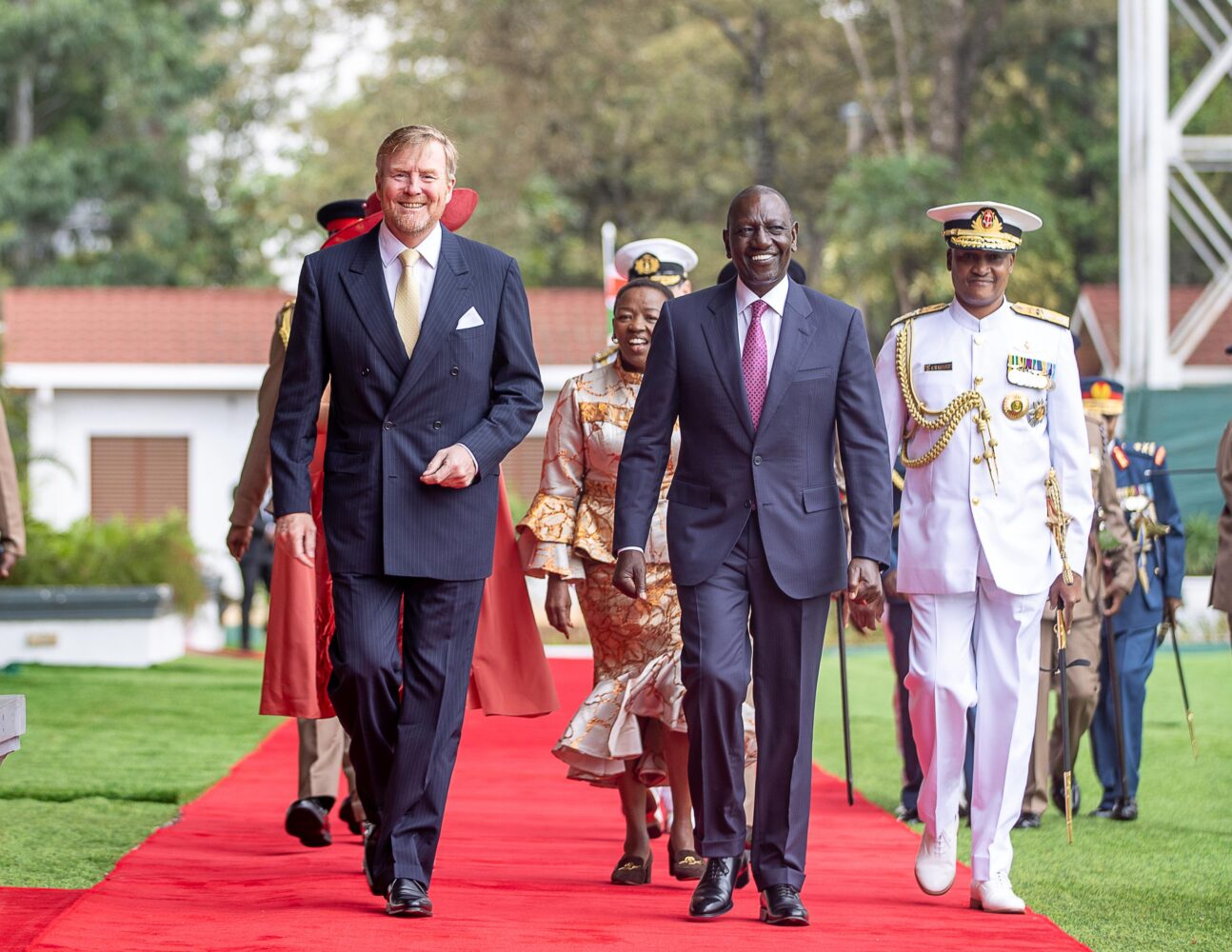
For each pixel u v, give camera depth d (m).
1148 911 8.93
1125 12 30.62
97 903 7.92
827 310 8.39
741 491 8.27
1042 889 9.57
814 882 9.37
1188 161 30.81
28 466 31.30
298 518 8.30
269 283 57.59
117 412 39.00
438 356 8.28
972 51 50.88
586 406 9.85
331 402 8.50
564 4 49.91
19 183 53.78
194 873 9.05
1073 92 52.81
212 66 57.03
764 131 54.34
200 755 14.69
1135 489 12.94
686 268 11.36
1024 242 45.03
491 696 9.23
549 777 14.11
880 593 8.24
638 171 54.12
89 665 23.25
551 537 9.73
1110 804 12.63
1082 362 46.50
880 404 8.41
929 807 8.92
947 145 49.50
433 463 8.15
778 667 8.24
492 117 49.62
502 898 8.47
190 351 39.00
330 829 10.88
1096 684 12.22
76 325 39.66
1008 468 8.95
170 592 25.08
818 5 54.50
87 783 12.69
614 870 9.23
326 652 9.67
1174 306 42.84
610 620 9.61
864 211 44.03
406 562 8.17
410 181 8.25
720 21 53.38
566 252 54.75
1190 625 28.42
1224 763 15.11
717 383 8.27
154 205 57.75
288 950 7.02
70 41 54.22
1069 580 8.99
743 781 8.23
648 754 9.41
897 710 12.56
